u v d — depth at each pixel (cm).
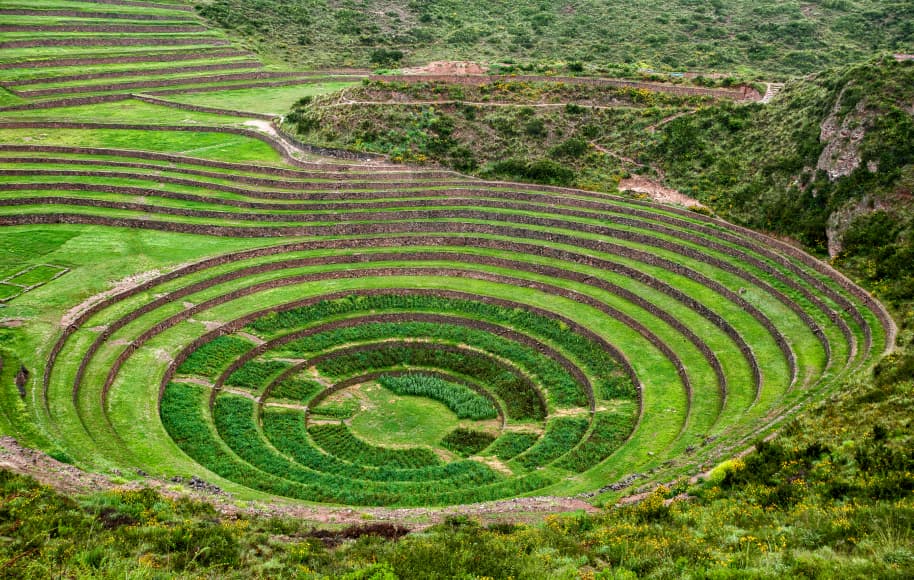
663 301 4884
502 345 4828
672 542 2320
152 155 7000
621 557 2269
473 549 2372
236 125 7950
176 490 2980
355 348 4872
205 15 11331
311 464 3753
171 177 6562
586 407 4222
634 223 5772
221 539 2372
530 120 6844
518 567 2227
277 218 5994
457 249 5747
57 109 8338
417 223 5966
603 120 6838
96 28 10144
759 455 2855
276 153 7188
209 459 3566
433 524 2822
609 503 2934
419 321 5125
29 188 6306
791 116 6012
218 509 2800
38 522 2286
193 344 4488
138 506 2566
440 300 5238
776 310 4525
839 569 1928
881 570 1886
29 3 10262
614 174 6412
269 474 3541
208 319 4759
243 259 5500
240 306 4956
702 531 2398
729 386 3912
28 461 2908
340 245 5756
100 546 2184
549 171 6456
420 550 2348
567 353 4638
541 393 4406
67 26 9962
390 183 6412
